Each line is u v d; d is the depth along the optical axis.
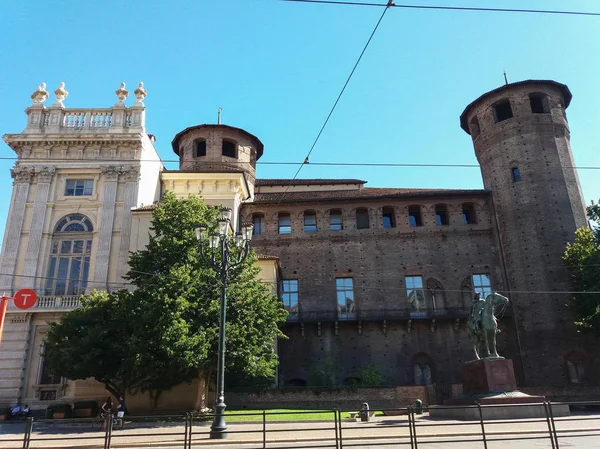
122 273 34.00
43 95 39.06
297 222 43.28
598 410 29.17
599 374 35.53
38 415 30.19
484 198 43.47
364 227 43.66
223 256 19.83
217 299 26.02
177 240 27.02
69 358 25.25
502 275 41.16
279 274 40.22
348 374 38.56
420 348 39.38
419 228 42.91
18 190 36.22
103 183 36.53
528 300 38.62
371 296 41.06
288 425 21.55
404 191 46.72
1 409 29.98
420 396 31.56
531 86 43.31
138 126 38.12
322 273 41.78
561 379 35.94
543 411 21.36
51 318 32.62
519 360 38.44
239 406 30.45
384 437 16.12
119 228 35.34
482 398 21.69
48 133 37.22
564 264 38.12
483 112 44.91
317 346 39.34
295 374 38.53
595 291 34.31
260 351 26.53
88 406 29.39
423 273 41.66
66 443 16.66
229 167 44.69
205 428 21.02
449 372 38.75
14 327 32.41
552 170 40.78
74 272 34.66
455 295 41.00
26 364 31.73
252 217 43.66
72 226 35.88
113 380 28.23
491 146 43.59
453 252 42.19
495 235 42.28
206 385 30.03
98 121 38.56
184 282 25.06
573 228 39.31
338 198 43.28
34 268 34.25
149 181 38.66
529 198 40.47
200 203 29.56
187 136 46.66
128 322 25.86
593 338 36.19
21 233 35.19
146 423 23.27
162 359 24.33
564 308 37.22
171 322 23.83
